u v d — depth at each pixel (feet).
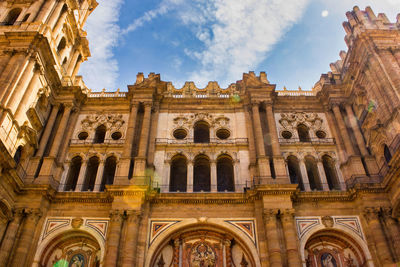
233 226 96.89
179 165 118.62
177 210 100.07
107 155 115.85
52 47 125.18
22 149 105.09
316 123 125.59
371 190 98.43
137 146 115.03
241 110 127.95
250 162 110.63
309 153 116.16
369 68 113.09
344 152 113.91
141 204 96.43
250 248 92.79
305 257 95.40
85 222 98.02
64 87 126.00
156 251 94.43
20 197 97.71
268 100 122.52
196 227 98.63
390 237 92.02
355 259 95.81
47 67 118.32
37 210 95.61
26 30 117.91
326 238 99.35
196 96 135.44
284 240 90.84
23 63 105.91
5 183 91.86
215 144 116.37
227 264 94.17
